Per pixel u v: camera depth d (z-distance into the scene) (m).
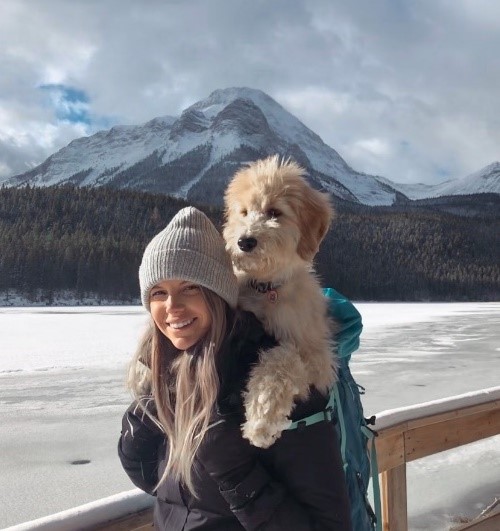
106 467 5.42
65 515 1.58
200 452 1.49
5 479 5.10
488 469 5.16
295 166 2.08
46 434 6.49
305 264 1.93
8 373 10.56
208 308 1.63
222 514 1.51
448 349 14.84
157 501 1.67
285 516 1.45
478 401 3.09
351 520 1.52
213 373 1.52
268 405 1.47
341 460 1.55
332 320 1.86
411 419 2.69
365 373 10.72
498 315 34.56
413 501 4.50
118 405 7.93
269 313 1.75
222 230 2.01
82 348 15.05
